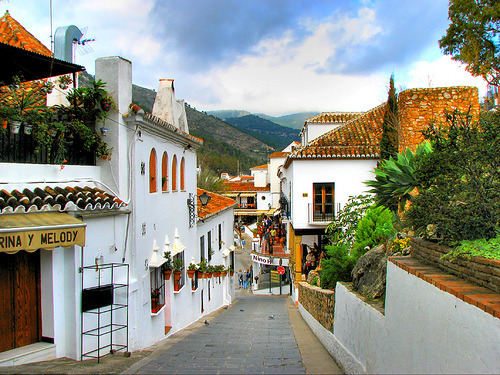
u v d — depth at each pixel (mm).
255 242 37094
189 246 14938
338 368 8891
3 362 6801
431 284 5016
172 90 13531
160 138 11516
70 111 8961
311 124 26156
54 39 11844
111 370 7109
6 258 7230
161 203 11680
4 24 11914
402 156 8469
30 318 7598
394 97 17109
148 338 10328
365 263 9375
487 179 5531
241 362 8352
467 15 12477
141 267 9930
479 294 4191
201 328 13617
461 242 5301
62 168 8203
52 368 6824
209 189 39750
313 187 20641
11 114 7172
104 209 8500
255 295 30656
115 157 9305
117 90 9305
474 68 12469
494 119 5840
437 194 6066
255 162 122062
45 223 6805
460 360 4191
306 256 24062
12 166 7215
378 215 12070
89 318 8141
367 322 7520
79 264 7930
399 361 5969
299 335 12547
